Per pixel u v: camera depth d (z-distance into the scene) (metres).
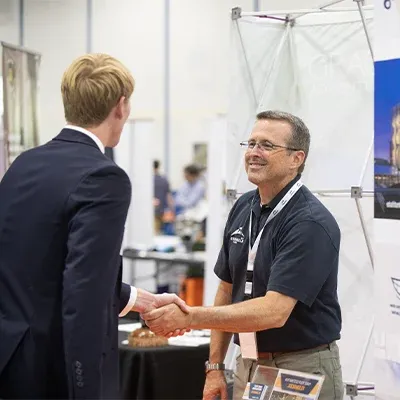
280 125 2.42
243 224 2.56
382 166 2.23
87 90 1.84
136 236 7.52
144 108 10.67
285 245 2.33
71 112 1.89
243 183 3.23
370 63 3.11
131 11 9.49
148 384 3.26
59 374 1.78
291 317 2.38
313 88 3.27
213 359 2.70
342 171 3.18
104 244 1.73
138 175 7.44
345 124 3.18
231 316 2.26
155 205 9.92
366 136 3.13
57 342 1.78
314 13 3.17
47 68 7.69
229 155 3.21
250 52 3.24
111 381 1.83
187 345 3.38
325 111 3.23
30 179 1.83
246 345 2.43
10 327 1.78
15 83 3.88
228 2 9.69
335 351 2.46
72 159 1.83
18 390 1.78
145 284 7.47
